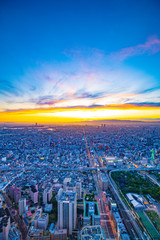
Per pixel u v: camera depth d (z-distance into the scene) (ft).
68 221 584.81
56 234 541.75
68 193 632.79
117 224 595.47
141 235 578.25
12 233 569.23
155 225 625.82
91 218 599.57
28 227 613.93
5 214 637.30
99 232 546.67
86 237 524.93
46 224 613.11
